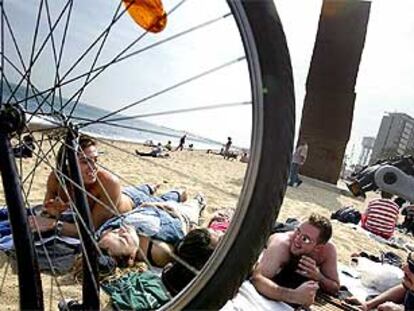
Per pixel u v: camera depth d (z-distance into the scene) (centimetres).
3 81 155
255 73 110
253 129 111
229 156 2256
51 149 177
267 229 110
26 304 133
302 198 940
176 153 1752
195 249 222
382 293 317
